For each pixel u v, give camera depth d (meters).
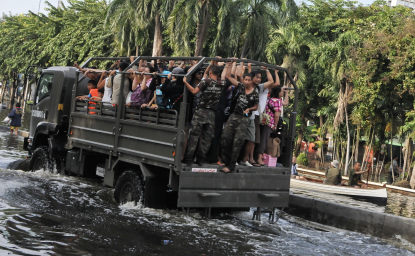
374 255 6.36
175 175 6.77
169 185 6.72
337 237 7.40
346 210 8.37
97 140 8.51
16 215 6.57
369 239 7.54
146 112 7.36
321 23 30.52
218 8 24.88
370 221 7.97
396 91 21.27
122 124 7.86
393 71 19.75
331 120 28.55
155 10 26.42
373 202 12.93
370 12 29.59
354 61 22.12
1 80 64.81
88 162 9.08
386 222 7.73
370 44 21.02
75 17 39.50
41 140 10.73
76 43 35.19
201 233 6.48
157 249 5.53
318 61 26.20
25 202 7.47
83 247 5.35
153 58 8.13
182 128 6.60
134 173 7.57
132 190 7.66
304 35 27.61
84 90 10.28
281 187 7.68
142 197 7.36
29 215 6.65
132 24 27.06
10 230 5.80
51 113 10.31
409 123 20.16
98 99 8.98
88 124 8.83
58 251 5.12
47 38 41.69
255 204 7.37
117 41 28.33
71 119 9.38
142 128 7.37
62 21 40.34
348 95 24.88
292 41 26.41
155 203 7.36
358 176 14.29
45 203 7.55
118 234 6.05
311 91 29.83
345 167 25.38
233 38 24.66
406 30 19.80
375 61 20.61
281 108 8.51
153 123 7.15
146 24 26.86
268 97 7.88
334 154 28.42
